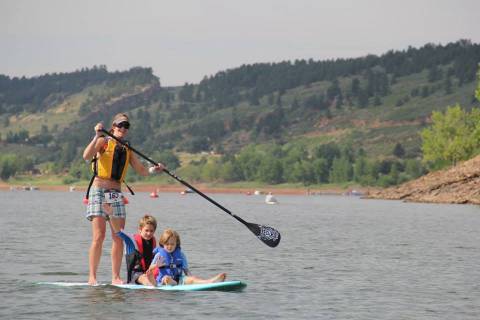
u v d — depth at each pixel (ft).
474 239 172.76
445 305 77.87
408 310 74.74
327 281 94.89
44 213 317.63
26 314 69.00
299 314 71.41
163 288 83.20
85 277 95.45
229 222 250.57
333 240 166.40
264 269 107.24
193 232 189.98
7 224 220.02
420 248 146.51
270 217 304.50
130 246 85.30
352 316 71.05
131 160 85.30
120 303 74.59
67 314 69.15
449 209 388.57
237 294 81.51
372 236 181.47
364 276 100.58
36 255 122.31
